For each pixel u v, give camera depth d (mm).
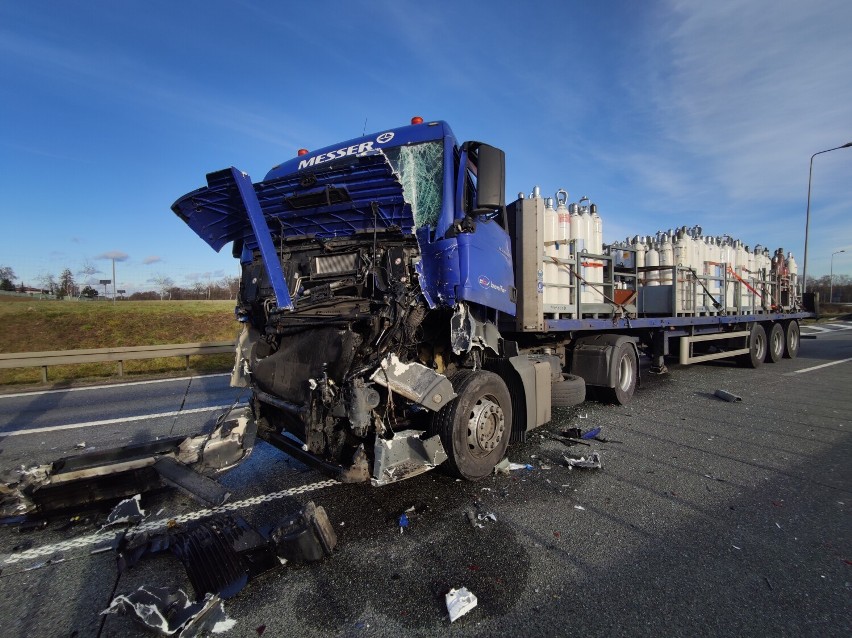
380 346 3740
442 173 4348
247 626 2504
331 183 4047
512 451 5227
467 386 4156
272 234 4887
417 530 3512
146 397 8820
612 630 2422
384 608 2637
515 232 5809
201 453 4273
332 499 4094
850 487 4219
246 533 3295
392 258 4094
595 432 5758
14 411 7902
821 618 2502
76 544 3432
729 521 3594
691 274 9227
